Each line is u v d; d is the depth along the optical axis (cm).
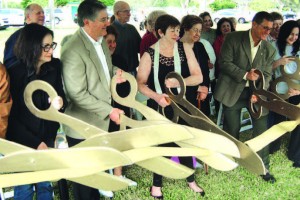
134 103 178
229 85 293
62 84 199
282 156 357
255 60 279
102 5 200
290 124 174
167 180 301
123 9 420
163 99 197
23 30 176
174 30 229
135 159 125
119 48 416
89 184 125
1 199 227
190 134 124
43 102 183
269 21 262
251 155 146
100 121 208
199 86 266
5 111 169
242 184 299
